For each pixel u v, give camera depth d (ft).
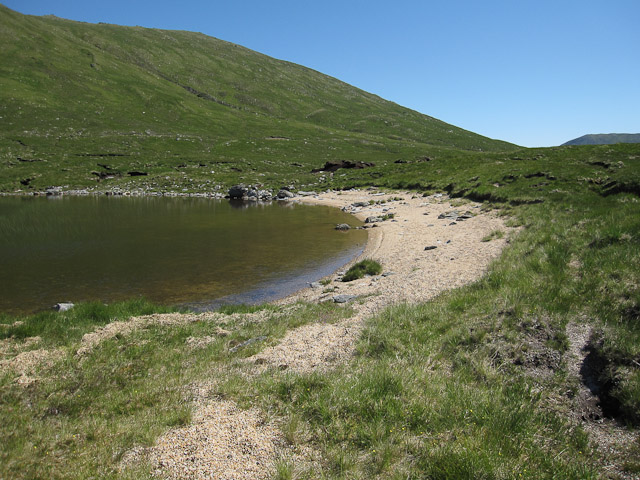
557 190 93.09
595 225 50.60
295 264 69.21
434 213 108.17
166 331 37.65
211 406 23.18
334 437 19.57
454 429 19.72
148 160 259.60
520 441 18.84
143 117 365.20
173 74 527.81
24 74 370.94
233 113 448.24
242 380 26.27
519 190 102.17
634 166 103.71
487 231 73.61
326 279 59.62
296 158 302.04
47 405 23.86
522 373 24.53
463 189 128.06
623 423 20.24
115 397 25.09
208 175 235.20
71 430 20.86
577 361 24.58
